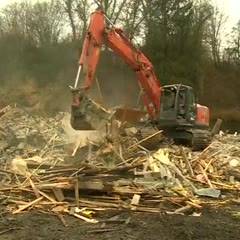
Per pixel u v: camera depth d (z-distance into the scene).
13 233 7.52
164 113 16.94
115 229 7.82
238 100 50.88
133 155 12.07
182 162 12.28
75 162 11.53
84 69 13.73
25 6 50.19
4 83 40.56
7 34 47.03
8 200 9.30
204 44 50.00
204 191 10.67
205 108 18.80
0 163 12.16
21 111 25.77
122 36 15.65
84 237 7.35
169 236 7.48
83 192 9.57
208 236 7.55
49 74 41.91
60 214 8.69
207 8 50.47
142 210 9.10
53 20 49.28
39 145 15.09
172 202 9.67
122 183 10.25
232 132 44.28
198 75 45.56
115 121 13.29
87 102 12.96
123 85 40.69
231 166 13.10
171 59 44.56
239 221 8.70
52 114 31.94
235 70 55.38
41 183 9.90
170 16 45.84
